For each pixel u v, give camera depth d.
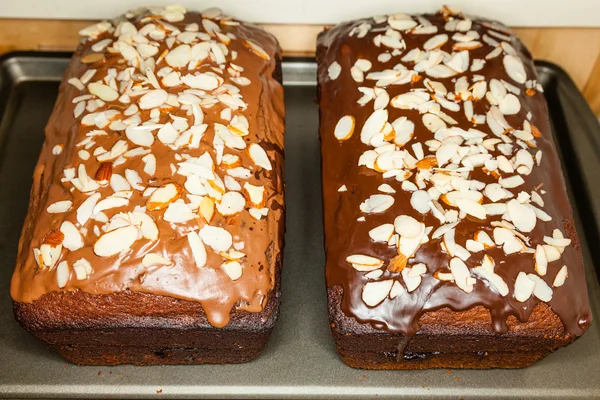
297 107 0.49
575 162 0.46
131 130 0.38
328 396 0.38
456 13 0.44
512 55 0.42
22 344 0.39
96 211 0.36
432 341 0.37
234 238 0.36
